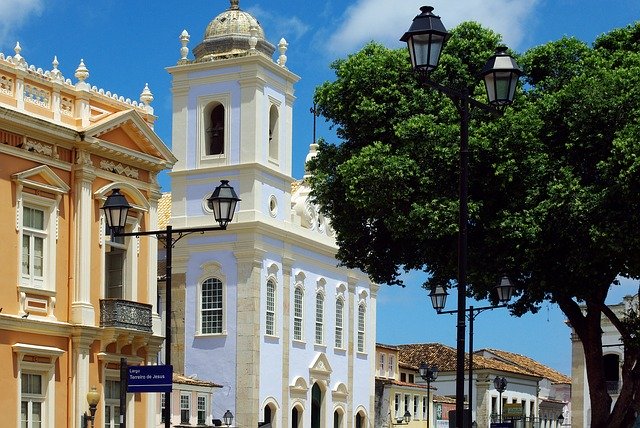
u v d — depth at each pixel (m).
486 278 36.41
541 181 35.91
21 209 36.97
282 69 63.94
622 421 37.19
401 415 79.44
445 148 35.97
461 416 23.25
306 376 64.56
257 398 59.72
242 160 61.56
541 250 35.69
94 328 38.88
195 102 63.06
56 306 38.16
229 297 60.59
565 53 38.16
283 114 64.50
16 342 36.47
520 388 95.12
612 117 35.38
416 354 92.50
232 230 60.84
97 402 37.34
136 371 30.16
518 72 23.52
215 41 63.50
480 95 36.66
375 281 40.75
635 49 38.59
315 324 65.88
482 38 38.97
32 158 37.47
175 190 62.78
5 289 36.31
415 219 36.47
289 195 64.38
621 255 35.19
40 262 38.00
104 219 39.97
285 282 62.88
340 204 40.03
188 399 55.22
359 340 70.81
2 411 35.81
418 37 22.34
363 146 39.31
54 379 37.78
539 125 35.72
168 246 30.03
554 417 102.56
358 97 39.06
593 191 35.19
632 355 37.56
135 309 40.44
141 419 41.19
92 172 39.44
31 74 37.84
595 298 37.16
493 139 35.59
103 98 40.88
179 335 61.38
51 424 37.50
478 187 36.47
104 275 40.09
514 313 38.34
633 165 33.56
